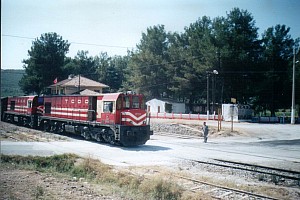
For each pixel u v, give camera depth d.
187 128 36.62
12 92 115.00
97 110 24.55
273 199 10.16
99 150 20.45
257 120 49.34
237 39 51.62
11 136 26.61
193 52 63.94
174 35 80.69
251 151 21.95
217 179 12.99
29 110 36.88
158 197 10.43
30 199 9.01
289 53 53.41
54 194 9.73
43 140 24.89
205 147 23.64
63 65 82.81
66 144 23.00
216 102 62.19
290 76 52.19
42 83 78.25
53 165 15.23
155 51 80.06
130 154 19.14
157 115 56.09
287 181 13.13
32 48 81.12
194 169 15.23
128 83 84.62
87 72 106.94
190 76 60.97
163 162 16.73
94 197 9.67
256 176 13.98
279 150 22.59
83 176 13.42
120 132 21.47
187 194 10.47
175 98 80.75
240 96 57.94
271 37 53.31
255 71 52.69
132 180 11.87
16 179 11.54
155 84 72.69
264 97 56.84
